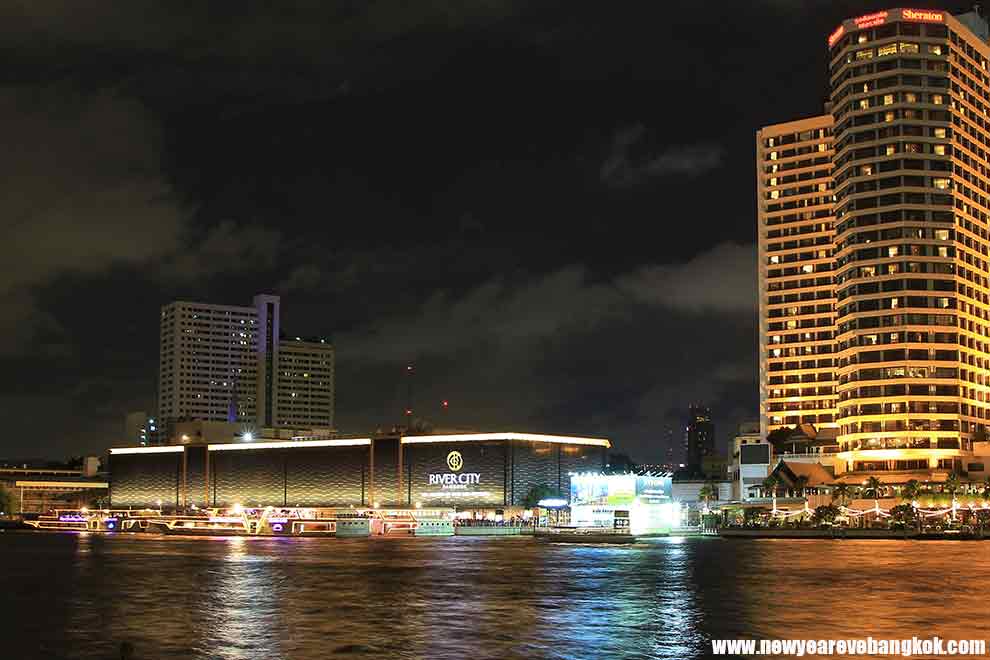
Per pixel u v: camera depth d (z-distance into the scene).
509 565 124.50
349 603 83.88
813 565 119.56
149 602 85.38
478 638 65.75
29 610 80.62
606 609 79.12
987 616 73.31
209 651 61.69
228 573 113.44
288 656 60.03
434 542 196.50
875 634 65.81
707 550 159.00
